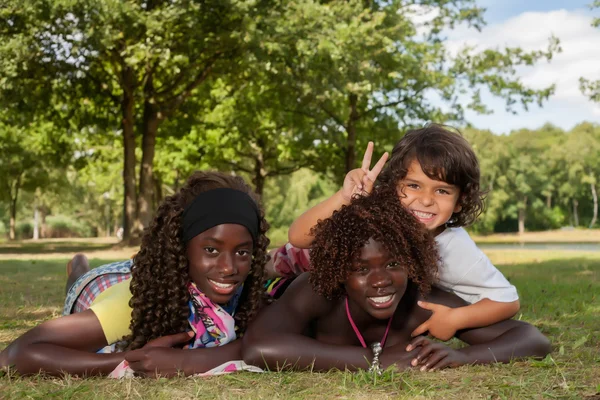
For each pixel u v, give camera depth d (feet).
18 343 9.38
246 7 59.52
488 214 226.38
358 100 78.48
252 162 117.91
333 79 65.36
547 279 27.43
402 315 10.87
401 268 9.36
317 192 183.32
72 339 9.64
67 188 158.10
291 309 10.37
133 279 9.80
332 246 9.39
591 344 12.31
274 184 181.57
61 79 62.95
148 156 70.90
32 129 89.92
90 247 94.84
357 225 9.28
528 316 15.87
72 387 8.53
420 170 10.12
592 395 8.25
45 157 100.48
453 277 10.82
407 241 9.41
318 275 9.74
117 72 68.54
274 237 136.26
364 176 10.10
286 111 78.59
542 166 240.73
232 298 10.40
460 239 10.75
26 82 63.00
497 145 231.91
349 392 8.50
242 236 9.34
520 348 10.38
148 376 9.29
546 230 244.42
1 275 31.22
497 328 10.95
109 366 9.34
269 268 12.47
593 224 245.04
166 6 59.88
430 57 77.77
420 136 10.39
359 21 66.39
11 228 143.74
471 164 10.30
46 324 9.68
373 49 69.46
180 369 9.36
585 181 239.91
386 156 10.08
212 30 63.52
